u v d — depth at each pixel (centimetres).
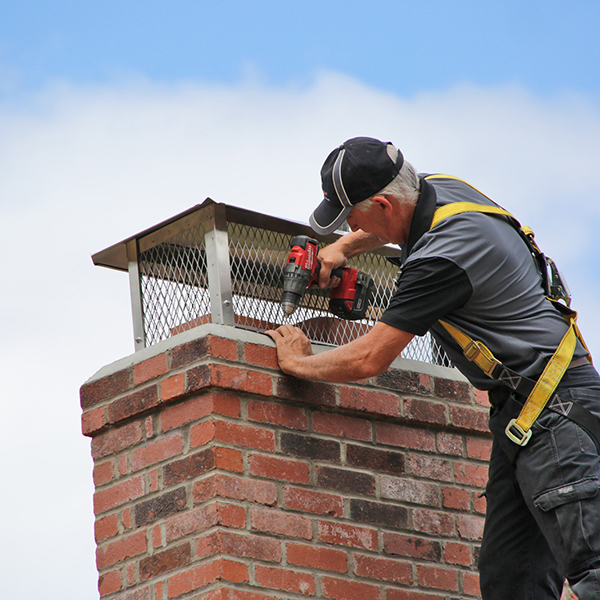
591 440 1254
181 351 1441
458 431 1625
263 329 1534
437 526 1551
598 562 1207
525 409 1276
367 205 1381
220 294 1467
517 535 1410
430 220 1358
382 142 1398
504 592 1413
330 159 1411
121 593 1435
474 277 1308
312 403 1479
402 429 1570
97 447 1530
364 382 1541
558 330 1318
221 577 1324
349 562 1446
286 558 1390
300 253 1498
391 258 1571
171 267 1551
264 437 1426
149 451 1461
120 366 1528
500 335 1316
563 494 1230
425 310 1305
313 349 1525
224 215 1495
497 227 1344
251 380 1428
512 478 1409
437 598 1512
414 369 1606
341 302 1541
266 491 1402
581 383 1291
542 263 1388
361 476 1500
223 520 1353
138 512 1448
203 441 1395
